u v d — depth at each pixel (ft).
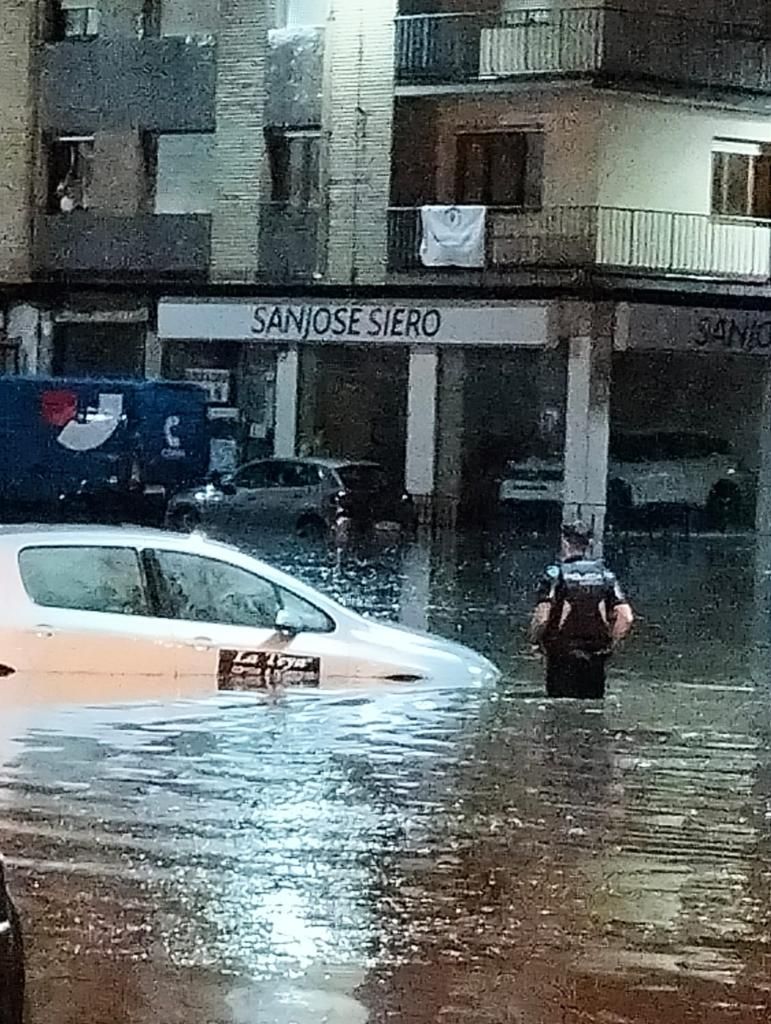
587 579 48.26
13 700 42.91
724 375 130.82
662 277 123.95
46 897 28.09
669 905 28.76
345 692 45.44
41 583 43.60
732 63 123.95
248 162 133.49
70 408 126.11
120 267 137.28
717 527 130.93
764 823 34.96
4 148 140.46
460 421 130.11
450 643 48.70
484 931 26.94
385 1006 23.26
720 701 52.06
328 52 130.31
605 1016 23.18
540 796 36.81
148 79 136.67
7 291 140.77
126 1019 22.53
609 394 124.06
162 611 44.32
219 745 40.24
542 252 123.34
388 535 121.29
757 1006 23.85
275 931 26.58
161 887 28.81
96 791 35.58
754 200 127.44
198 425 129.08
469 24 125.49
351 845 31.99
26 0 139.54
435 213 126.00
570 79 120.88
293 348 133.59
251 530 123.34
